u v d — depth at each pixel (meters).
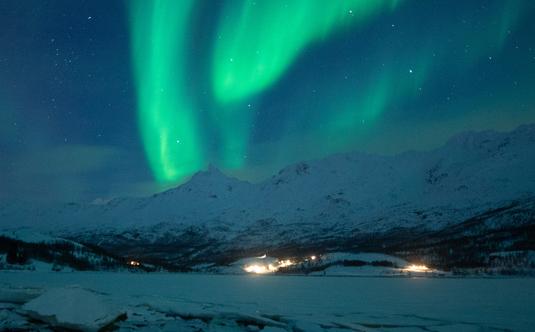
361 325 32.38
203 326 31.42
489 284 85.88
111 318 30.25
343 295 57.84
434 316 36.44
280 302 47.53
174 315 35.91
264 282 99.38
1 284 70.62
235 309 39.88
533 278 122.00
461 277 132.62
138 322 32.28
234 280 110.81
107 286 75.25
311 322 33.22
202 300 48.72
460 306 43.69
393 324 32.75
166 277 132.00
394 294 59.31
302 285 84.88
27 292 45.22
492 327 31.25
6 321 30.31
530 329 30.48
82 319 29.45
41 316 30.14
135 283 86.44
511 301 48.59
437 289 70.38
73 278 103.25
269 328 30.97
